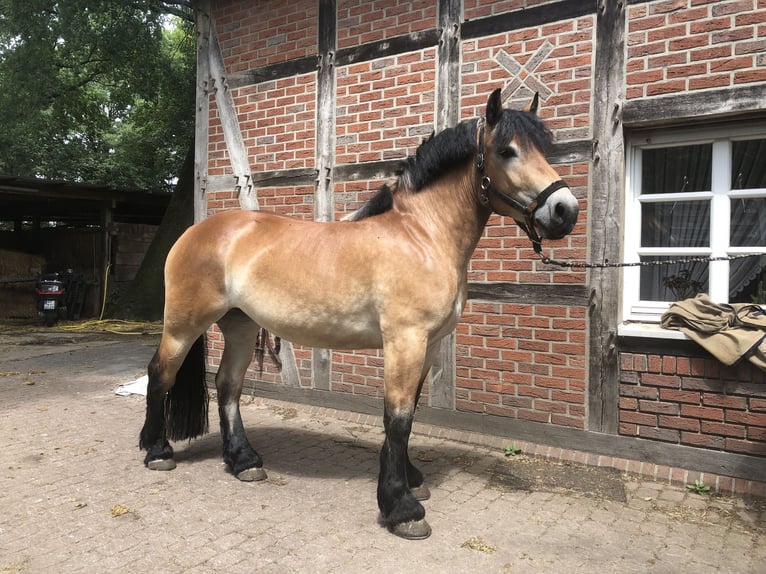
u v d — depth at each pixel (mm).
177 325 3254
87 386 5707
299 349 4828
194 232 3287
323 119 4605
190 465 3490
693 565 2367
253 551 2412
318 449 3830
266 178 4980
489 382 3910
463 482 3254
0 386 5664
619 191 3438
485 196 2609
